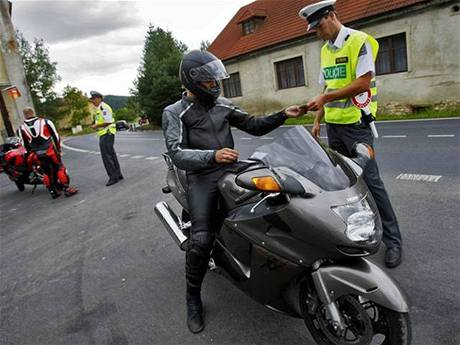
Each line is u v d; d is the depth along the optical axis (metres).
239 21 23.81
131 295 3.63
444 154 7.00
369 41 3.39
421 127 10.71
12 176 9.06
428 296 2.94
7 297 3.93
